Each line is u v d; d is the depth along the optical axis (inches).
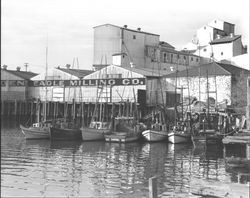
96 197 1109.7
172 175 1364.4
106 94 3319.4
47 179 1310.3
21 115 3887.8
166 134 2250.2
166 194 1101.1
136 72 3193.9
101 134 2301.9
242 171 1293.1
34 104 3865.7
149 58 3895.2
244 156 1776.6
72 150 1963.6
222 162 1626.5
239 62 3503.9
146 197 1106.7
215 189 907.4
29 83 3897.6
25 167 1507.1
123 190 1180.5
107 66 3358.8
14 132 2849.4
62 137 2304.4
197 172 1411.2
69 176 1357.0
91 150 1966.0
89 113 3452.3
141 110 3093.0
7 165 1541.6
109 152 1903.3
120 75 3270.2
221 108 2598.4
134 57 3860.7
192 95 3026.6
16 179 1305.4
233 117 2438.5
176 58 3991.1
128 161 1656.0
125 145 2150.6
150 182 658.8
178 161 1658.5
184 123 2410.2
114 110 3125.0
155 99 3147.1
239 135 1800.0
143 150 1972.2
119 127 2417.6
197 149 2005.4
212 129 2315.5
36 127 2406.5
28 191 1165.1
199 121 2394.2
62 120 2925.7
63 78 3668.8
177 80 3107.8
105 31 3860.7
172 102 3085.6
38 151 1920.5
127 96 3216.0
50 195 1128.2
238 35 4101.9
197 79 3016.7
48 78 3767.2
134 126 2389.3
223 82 2903.5
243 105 2800.2
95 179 1312.7
